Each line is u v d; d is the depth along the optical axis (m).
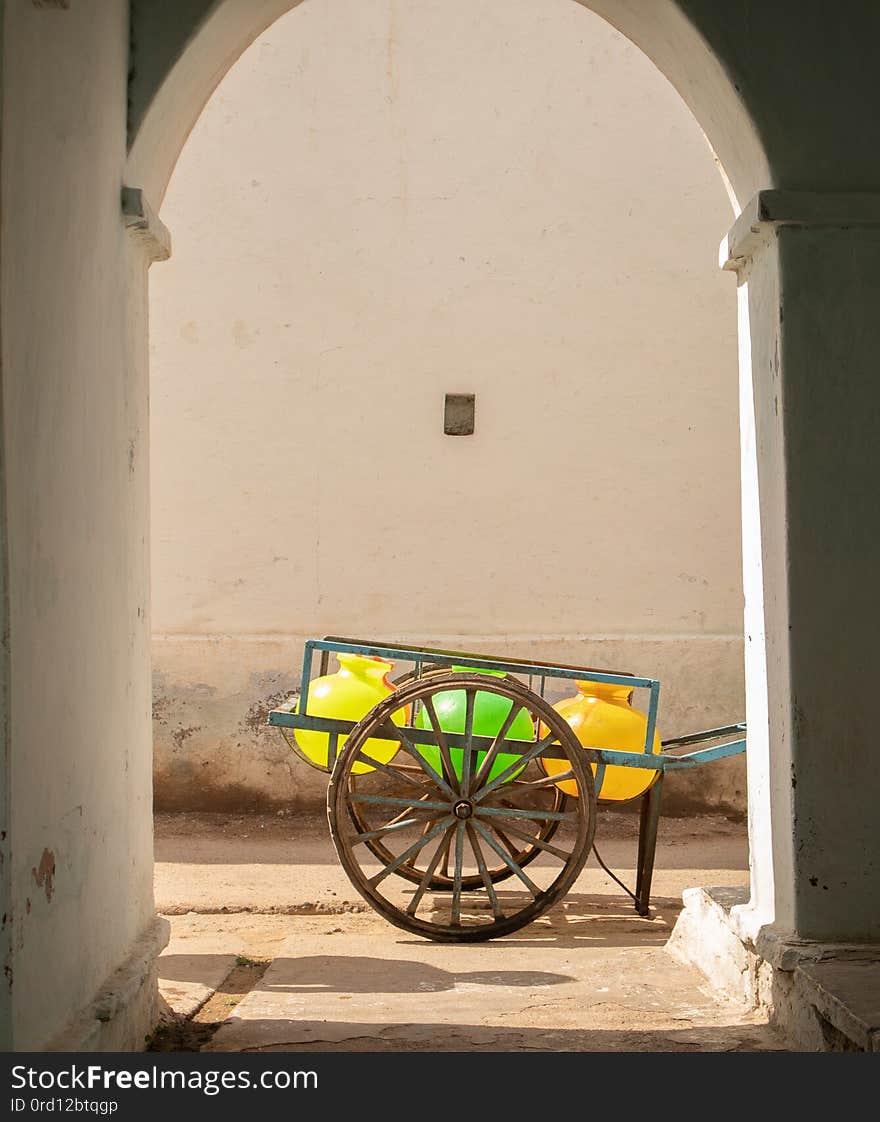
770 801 4.04
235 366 8.11
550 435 8.14
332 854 7.02
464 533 8.12
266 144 8.12
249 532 8.09
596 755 5.45
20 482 2.71
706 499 8.17
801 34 3.88
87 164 3.32
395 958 4.99
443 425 8.12
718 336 8.18
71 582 3.12
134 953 3.70
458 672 5.37
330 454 8.12
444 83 8.12
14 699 2.64
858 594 3.83
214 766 8.00
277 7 4.40
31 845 2.76
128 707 3.78
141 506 4.00
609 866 6.80
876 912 3.78
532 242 8.14
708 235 8.19
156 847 7.18
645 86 8.17
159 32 3.80
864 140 3.87
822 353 3.86
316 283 8.12
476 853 5.30
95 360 3.40
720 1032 3.74
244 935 5.51
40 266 2.88
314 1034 3.77
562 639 8.06
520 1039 3.68
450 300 8.14
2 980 2.60
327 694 5.53
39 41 2.88
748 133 3.92
